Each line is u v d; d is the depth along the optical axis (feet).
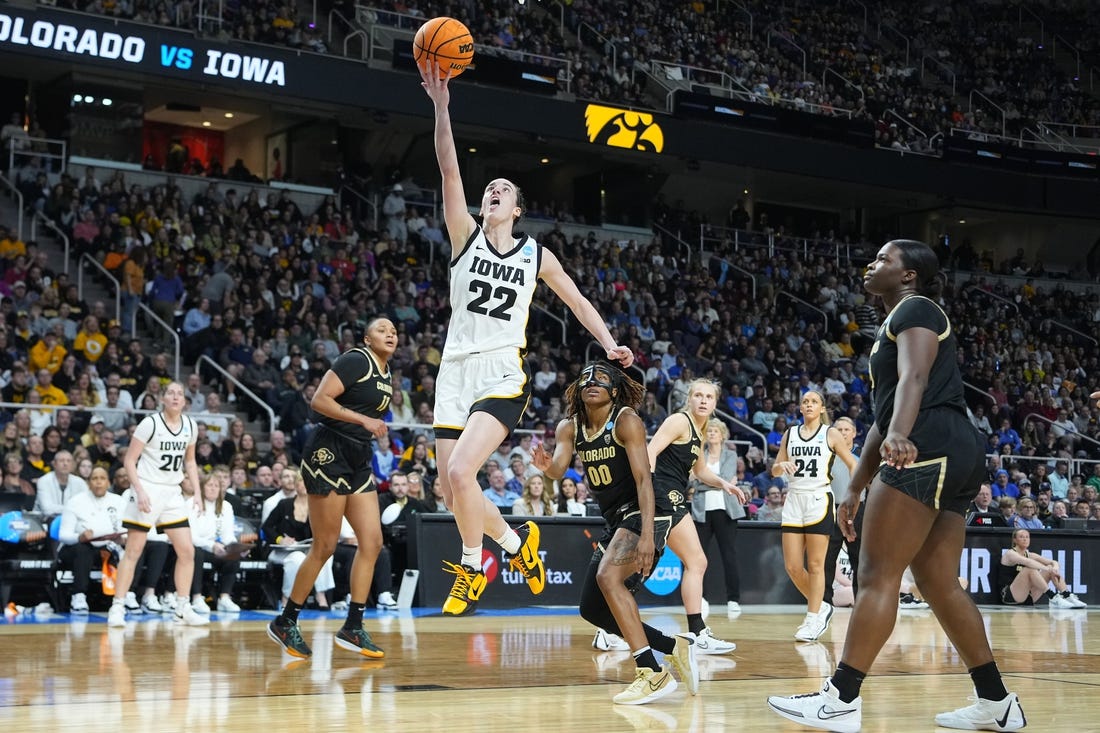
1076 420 75.10
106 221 56.70
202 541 32.73
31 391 41.45
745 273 78.69
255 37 62.13
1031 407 71.82
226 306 53.16
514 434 47.03
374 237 67.15
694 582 23.04
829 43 92.63
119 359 46.32
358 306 57.72
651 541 15.55
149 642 23.16
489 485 40.42
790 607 40.01
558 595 37.68
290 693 15.65
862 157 77.20
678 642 16.25
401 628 28.17
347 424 20.39
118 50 57.36
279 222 63.67
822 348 73.31
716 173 84.07
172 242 57.82
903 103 88.12
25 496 33.88
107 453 38.52
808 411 26.99
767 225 88.38
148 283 54.85
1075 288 92.99
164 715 13.58
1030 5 105.29
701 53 82.38
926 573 13.71
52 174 61.98
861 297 81.00
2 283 49.70
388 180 74.08
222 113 73.92
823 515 26.71
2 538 31.71
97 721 13.11
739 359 66.85
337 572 35.32
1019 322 83.97
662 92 76.74
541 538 37.70
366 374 20.57
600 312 66.64
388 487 40.40
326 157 72.79
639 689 15.10
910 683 17.95
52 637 24.29
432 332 59.52
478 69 66.44
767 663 20.95
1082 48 104.47
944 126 88.22
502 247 16.63
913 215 95.50
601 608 16.83
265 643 22.99
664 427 21.11
